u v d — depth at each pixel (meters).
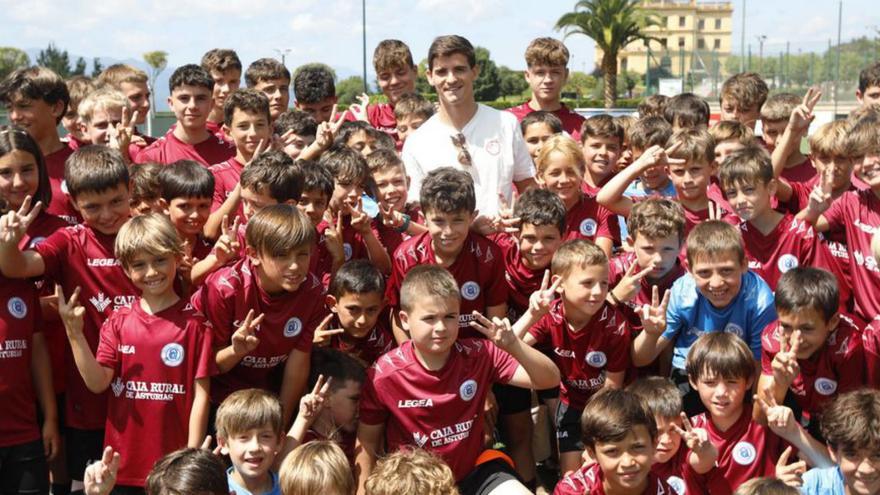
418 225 5.87
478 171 6.30
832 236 5.69
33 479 4.76
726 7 102.19
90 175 4.69
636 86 68.50
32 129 5.66
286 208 4.61
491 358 4.76
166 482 3.82
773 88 37.44
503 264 5.40
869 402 4.07
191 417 4.54
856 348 4.68
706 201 6.00
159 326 4.55
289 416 4.86
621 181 5.78
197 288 4.95
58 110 5.77
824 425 4.18
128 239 4.48
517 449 5.55
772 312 4.92
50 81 5.67
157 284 4.53
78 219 5.60
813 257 5.40
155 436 4.54
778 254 5.44
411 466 3.95
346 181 5.68
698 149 5.83
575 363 5.15
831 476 4.20
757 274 5.29
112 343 4.57
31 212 4.59
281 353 4.81
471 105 6.39
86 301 4.82
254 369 4.86
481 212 6.27
